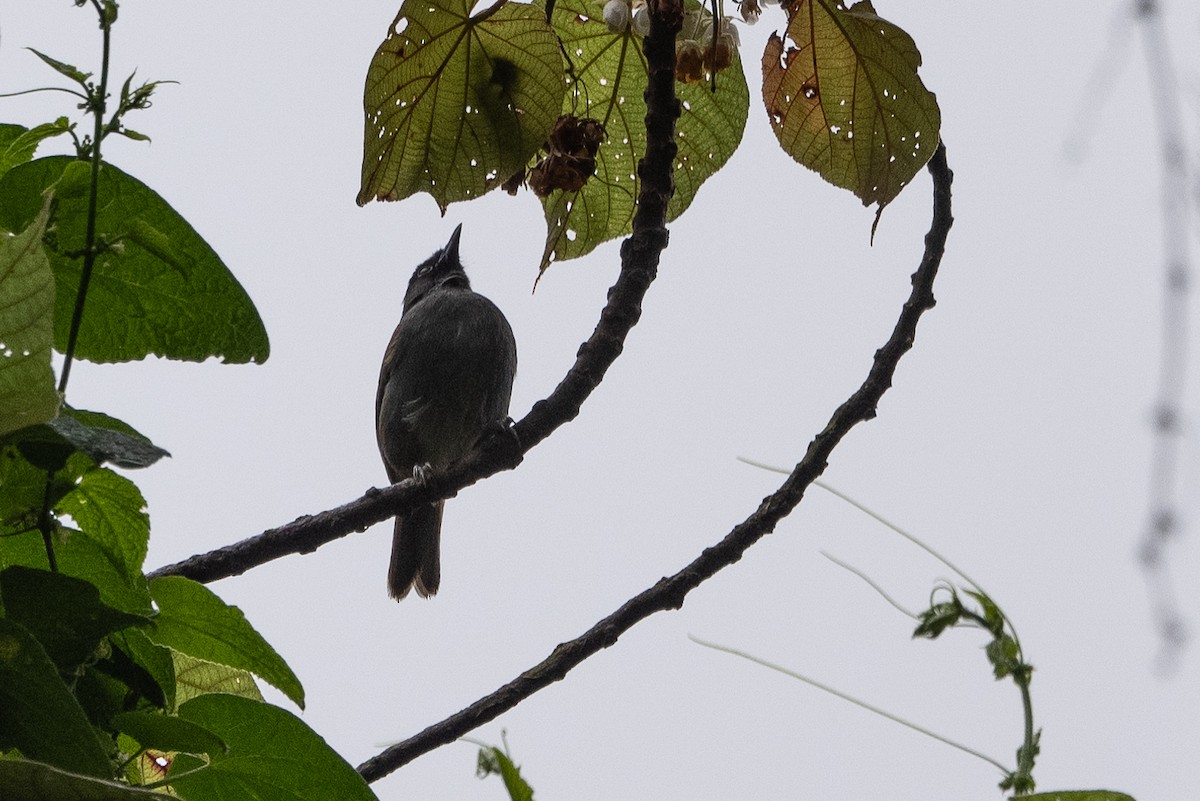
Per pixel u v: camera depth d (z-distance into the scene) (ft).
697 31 21.93
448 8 19.49
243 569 18.43
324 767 12.53
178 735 11.57
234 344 14.49
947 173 22.38
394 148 20.53
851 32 20.89
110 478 12.51
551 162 21.59
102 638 11.05
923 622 18.99
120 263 13.82
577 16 23.08
